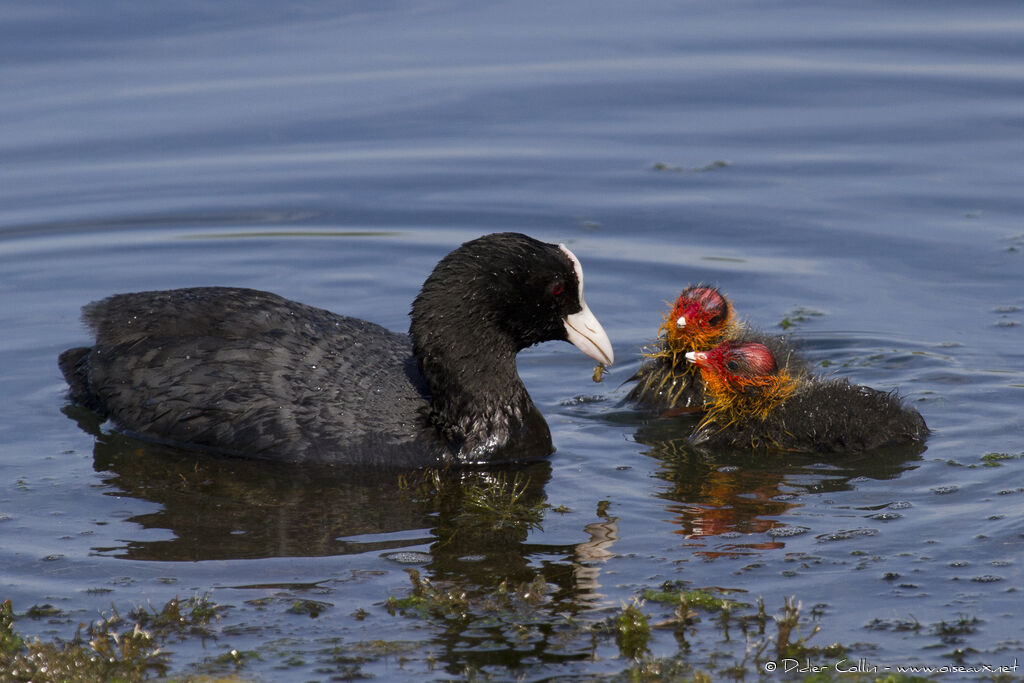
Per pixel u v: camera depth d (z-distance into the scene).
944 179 17.91
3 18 22.66
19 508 10.42
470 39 22.66
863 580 8.88
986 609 8.42
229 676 7.83
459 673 7.84
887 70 21.09
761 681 7.67
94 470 11.27
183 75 21.20
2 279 15.98
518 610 8.59
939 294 15.08
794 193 17.75
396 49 22.27
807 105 20.20
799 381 12.33
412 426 11.63
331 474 11.22
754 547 9.48
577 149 19.23
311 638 8.28
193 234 17.30
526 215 17.53
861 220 16.94
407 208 17.81
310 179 18.58
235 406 11.62
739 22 23.19
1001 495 10.27
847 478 10.90
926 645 8.00
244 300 12.45
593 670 7.84
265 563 9.40
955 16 22.94
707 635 8.20
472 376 11.59
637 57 21.88
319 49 22.25
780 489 10.70
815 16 23.30
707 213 17.36
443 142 19.47
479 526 10.04
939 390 12.75
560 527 9.99
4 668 7.95
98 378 12.37
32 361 13.84
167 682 7.76
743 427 11.98
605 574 9.10
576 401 13.26
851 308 14.84
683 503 10.46
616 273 15.97
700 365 12.14
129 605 8.76
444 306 11.58
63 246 16.88
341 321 12.59
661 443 12.07
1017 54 21.34
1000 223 16.67
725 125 19.75
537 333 11.91
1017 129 19.14
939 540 9.46
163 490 10.82
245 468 11.34
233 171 18.77
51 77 20.91
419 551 9.59
